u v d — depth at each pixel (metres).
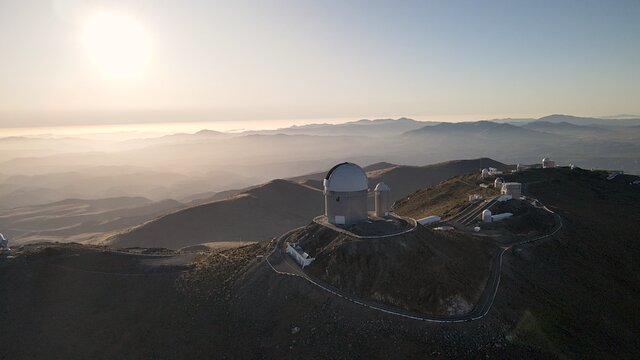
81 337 48.19
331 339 40.88
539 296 48.06
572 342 41.97
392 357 38.16
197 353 44.28
